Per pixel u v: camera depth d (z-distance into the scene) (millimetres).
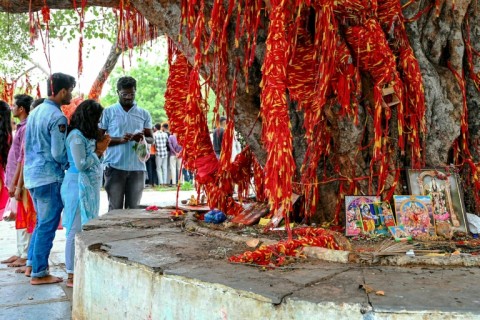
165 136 14523
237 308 2328
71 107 8070
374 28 3604
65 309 3844
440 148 4066
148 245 3342
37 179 4324
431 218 3656
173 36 4285
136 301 2873
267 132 3129
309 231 3541
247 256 2859
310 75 3719
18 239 5254
